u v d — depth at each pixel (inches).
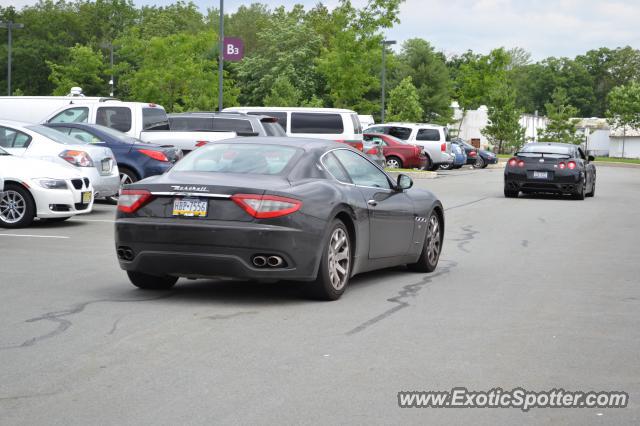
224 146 320.8
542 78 5753.0
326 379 199.3
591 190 984.9
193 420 167.9
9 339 235.1
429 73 3678.6
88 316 267.7
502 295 324.2
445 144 1515.7
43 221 571.2
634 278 377.4
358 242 318.3
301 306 291.3
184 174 301.0
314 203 291.4
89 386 190.9
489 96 2952.8
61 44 3988.7
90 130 677.3
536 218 685.3
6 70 3580.2
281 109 1055.0
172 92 2070.6
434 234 389.7
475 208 774.5
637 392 193.6
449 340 243.1
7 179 524.7
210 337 241.0
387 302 303.4
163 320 263.6
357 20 1790.1
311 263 289.1
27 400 180.1
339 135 1054.4
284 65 3223.4
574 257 450.3
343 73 1823.3
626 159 3408.0
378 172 354.3
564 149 927.0
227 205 283.1
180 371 204.2
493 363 217.6
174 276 310.5
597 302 312.7
